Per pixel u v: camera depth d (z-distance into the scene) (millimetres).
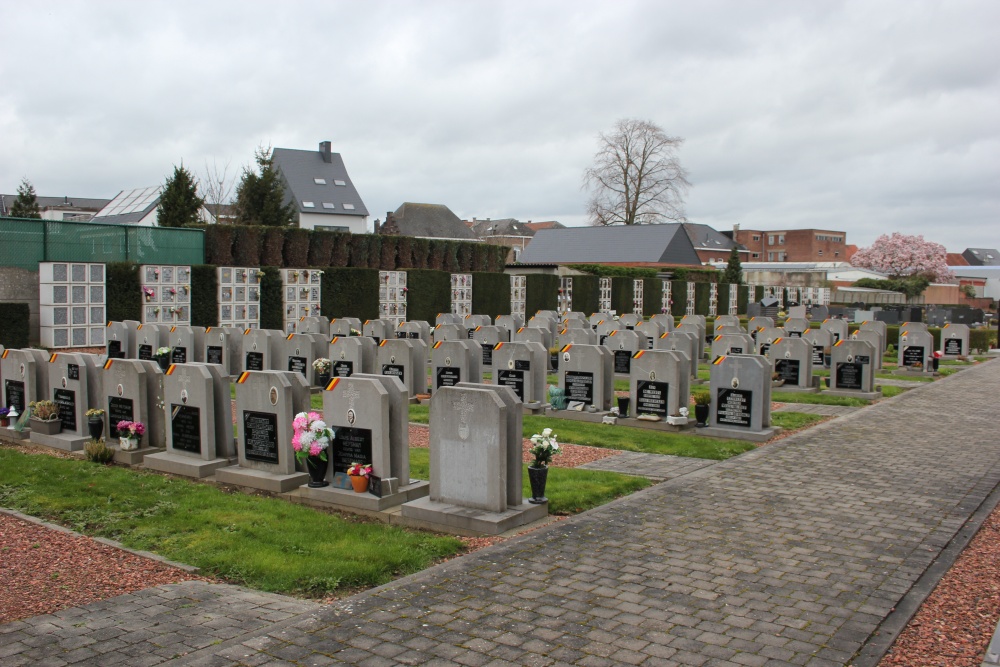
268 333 21578
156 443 12406
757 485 11133
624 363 23234
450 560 7945
